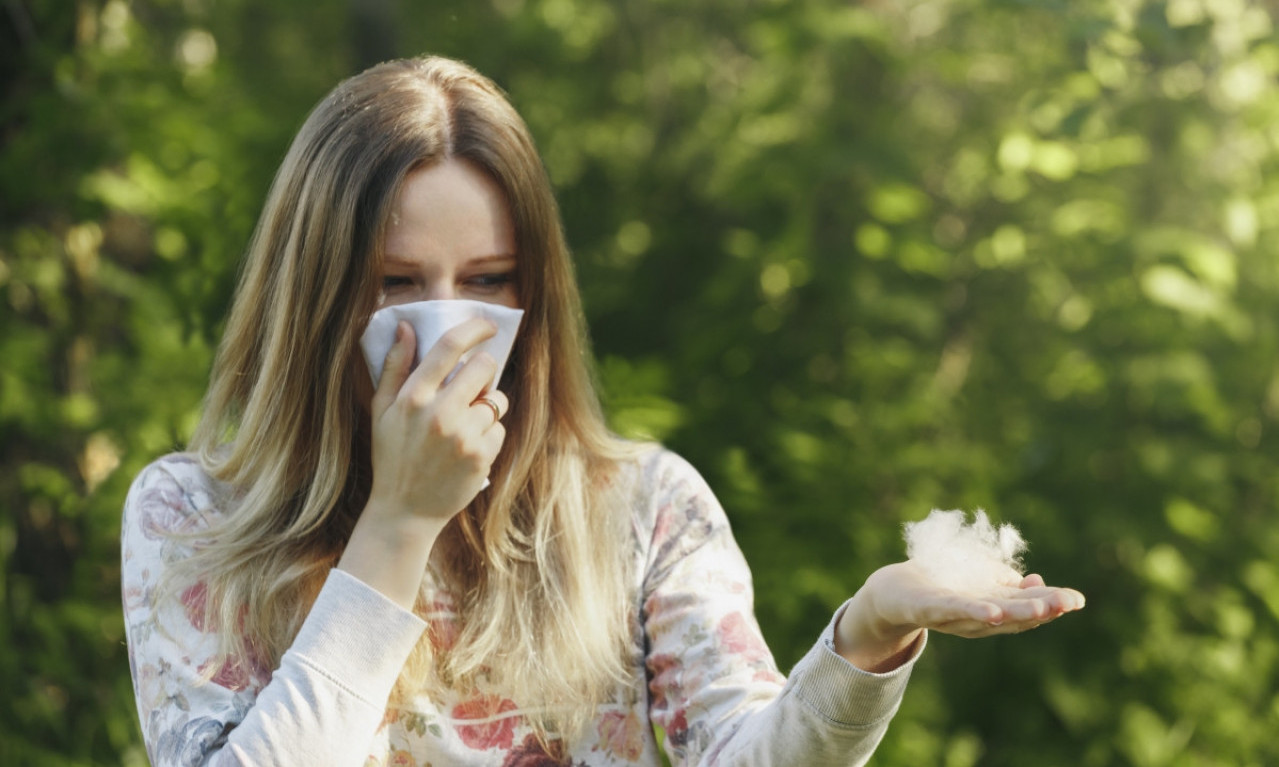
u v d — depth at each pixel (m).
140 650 2.14
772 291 6.60
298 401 2.23
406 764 2.11
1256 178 6.14
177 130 5.59
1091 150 6.06
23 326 5.35
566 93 7.66
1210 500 6.16
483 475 2.04
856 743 1.85
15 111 5.19
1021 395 6.49
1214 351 6.20
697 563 2.30
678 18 7.69
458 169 2.17
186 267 5.50
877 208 6.20
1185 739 6.17
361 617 1.96
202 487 2.31
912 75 6.64
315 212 2.17
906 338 6.64
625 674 2.23
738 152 6.84
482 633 2.17
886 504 6.22
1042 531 6.11
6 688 4.93
